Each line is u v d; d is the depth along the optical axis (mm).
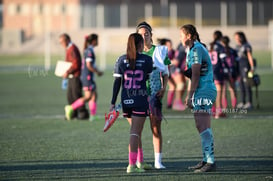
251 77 53688
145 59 27078
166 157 31844
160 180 26078
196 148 34531
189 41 28156
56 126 44281
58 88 79938
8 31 197625
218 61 48219
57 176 27000
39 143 36469
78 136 39250
